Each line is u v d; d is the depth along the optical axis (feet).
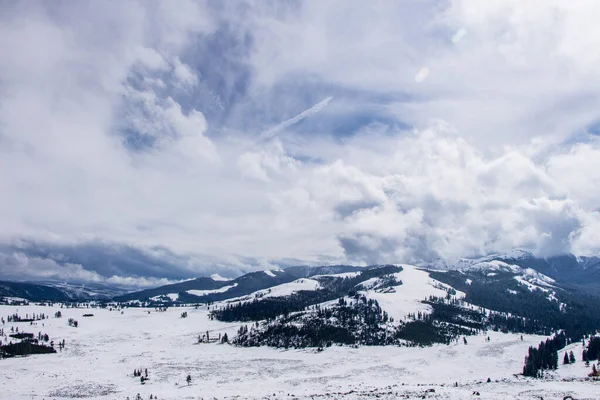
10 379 539.70
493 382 415.64
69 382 515.09
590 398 250.57
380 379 501.97
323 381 485.56
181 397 383.86
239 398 327.26
